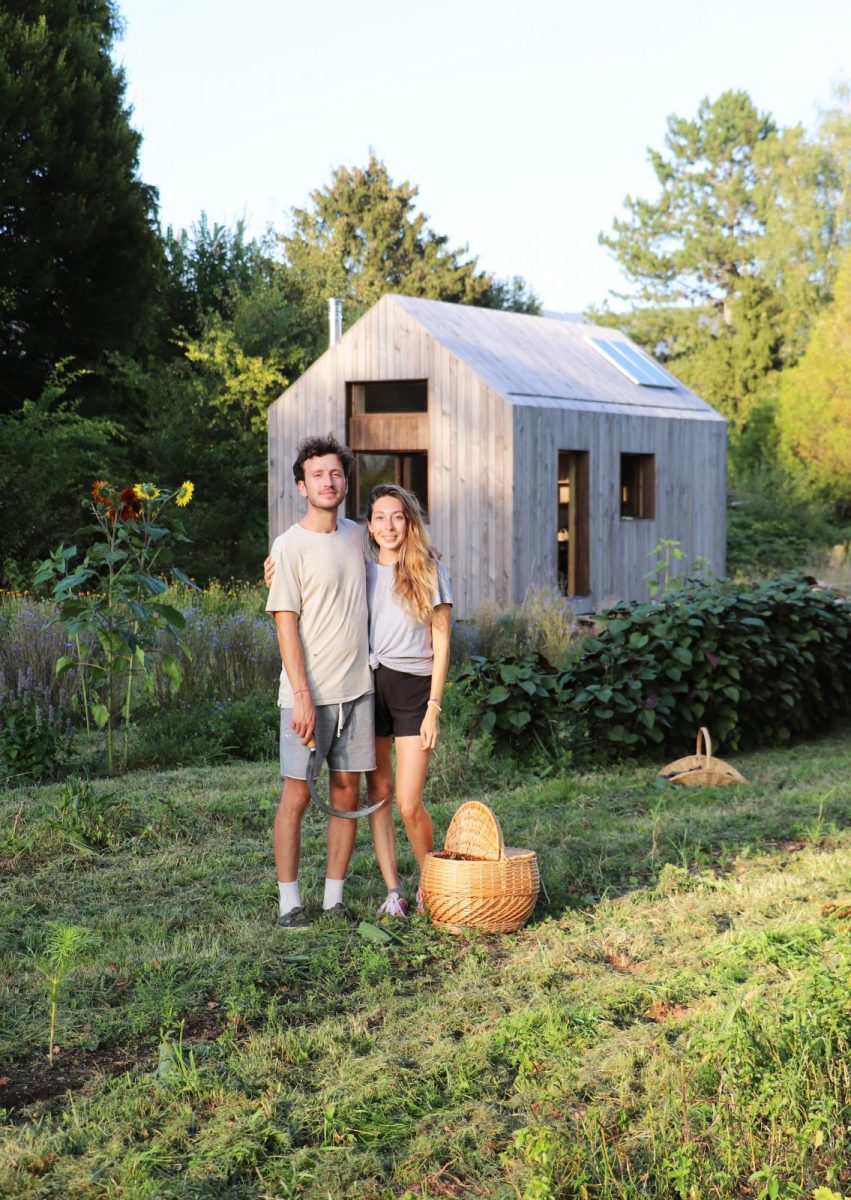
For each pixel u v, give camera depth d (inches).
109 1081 129.7
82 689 346.3
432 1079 131.6
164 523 916.6
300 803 183.8
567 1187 110.3
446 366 677.9
